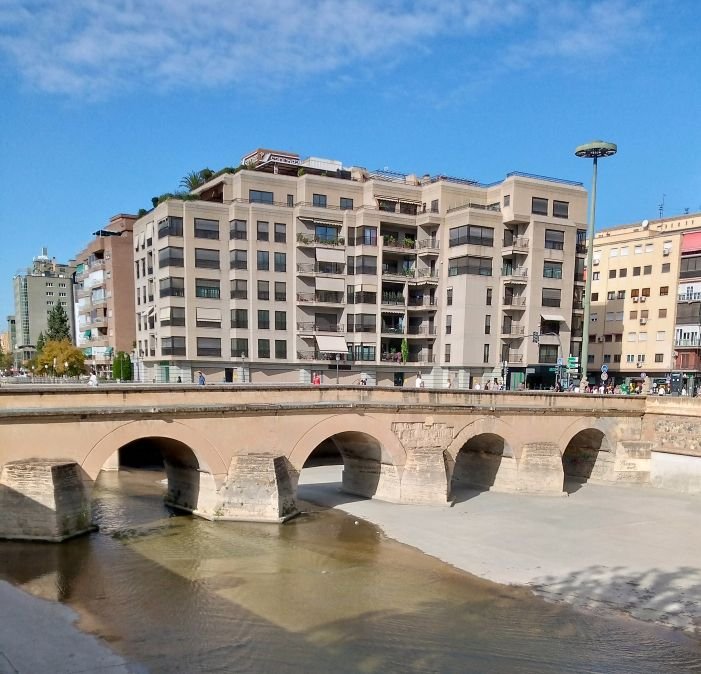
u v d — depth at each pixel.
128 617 17.11
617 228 78.12
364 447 34.97
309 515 30.02
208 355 56.28
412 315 65.62
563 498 36.00
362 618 18.08
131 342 75.38
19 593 18.34
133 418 25.30
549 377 63.81
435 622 18.08
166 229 54.94
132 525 26.92
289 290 58.84
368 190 63.41
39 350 101.31
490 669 15.26
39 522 23.20
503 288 62.41
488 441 38.53
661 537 27.94
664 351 64.62
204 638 16.06
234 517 27.89
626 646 17.06
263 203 58.81
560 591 21.16
